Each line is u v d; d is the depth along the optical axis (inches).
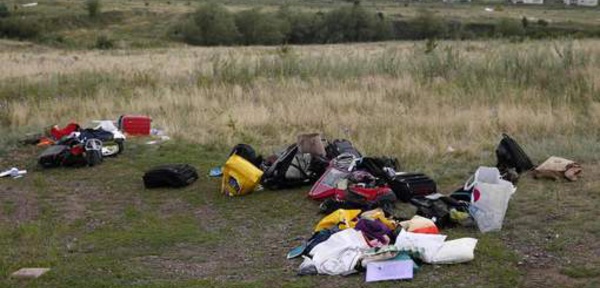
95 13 3134.8
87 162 441.1
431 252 244.2
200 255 273.9
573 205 304.7
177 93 697.0
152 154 470.6
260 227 308.7
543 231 274.2
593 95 583.8
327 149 396.8
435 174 377.7
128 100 671.8
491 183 287.9
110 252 281.0
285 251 273.6
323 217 317.1
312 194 344.2
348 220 279.9
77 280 247.1
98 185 397.7
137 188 387.5
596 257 242.1
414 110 567.8
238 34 2669.8
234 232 303.1
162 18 3233.3
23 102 677.3
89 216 337.1
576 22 2524.6
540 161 395.5
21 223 327.3
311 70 782.5
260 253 272.8
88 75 856.9
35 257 275.9
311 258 253.0
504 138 383.6
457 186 356.2
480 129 491.5
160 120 578.9
